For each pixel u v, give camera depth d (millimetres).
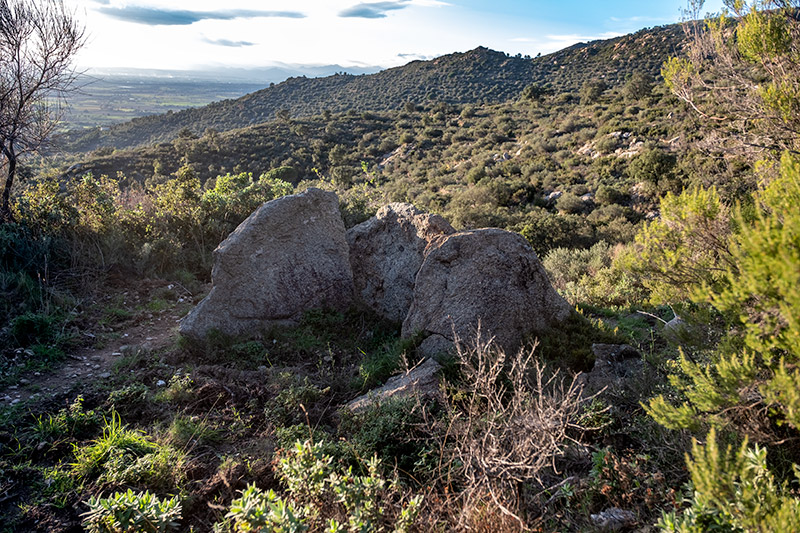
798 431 3020
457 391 4574
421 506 2906
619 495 3336
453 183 43531
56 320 7027
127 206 11094
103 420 4672
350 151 71938
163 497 3656
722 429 2977
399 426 4164
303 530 2398
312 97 178375
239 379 5672
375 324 7496
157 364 6055
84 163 56594
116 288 8797
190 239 10969
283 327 7227
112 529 2848
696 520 2432
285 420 4797
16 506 3553
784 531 1954
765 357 2600
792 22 5723
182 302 8797
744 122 6207
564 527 3074
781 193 2822
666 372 4930
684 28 7121
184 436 4418
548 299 6324
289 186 12898
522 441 2707
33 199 9156
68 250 8773
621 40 136750
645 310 7969
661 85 55469
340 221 8109
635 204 28438
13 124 8898
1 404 4949
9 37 8711
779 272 2119
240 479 3891
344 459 3904
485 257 6230
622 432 3961
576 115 55125
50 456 4137
